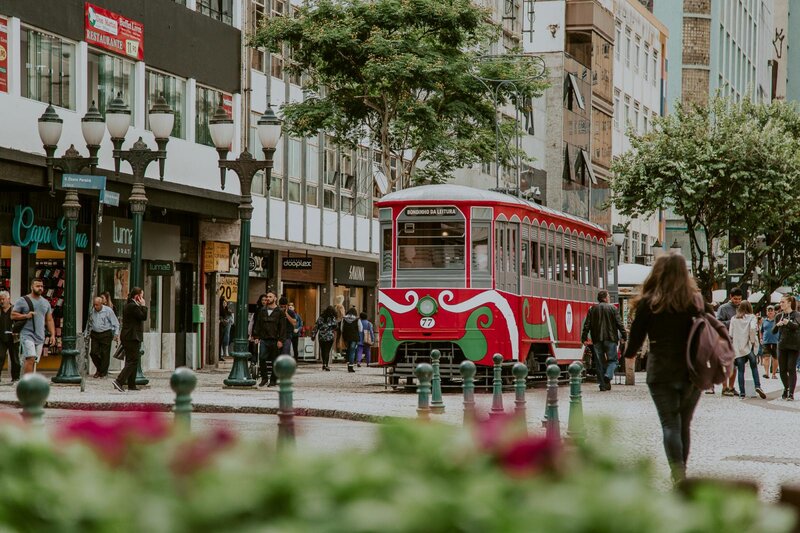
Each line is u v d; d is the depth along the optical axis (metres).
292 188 50.91
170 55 40.06
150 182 38.12
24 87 33.06
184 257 42.88
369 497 3.31
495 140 41.94
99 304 34.62
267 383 33.03
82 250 36.88
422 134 39.25
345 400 26.19
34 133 33.09
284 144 50.00
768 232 56.12
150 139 38.81
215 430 4.36
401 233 31.19
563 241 36.50
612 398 29.48
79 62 35.34
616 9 88.81
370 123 41.69
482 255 30.89
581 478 3.52
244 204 31.28
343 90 40.38
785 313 30.12
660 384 12.20
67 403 24.19
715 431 20.70
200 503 3.30
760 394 30.31
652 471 4.37
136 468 3.88
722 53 109.81
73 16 34.97
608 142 88.31
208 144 42.47
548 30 80.19
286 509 3.30
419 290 30.94
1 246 33.69
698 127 53.84
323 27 38.81
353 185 56.69
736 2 115.81
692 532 3.25
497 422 4.36
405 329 30.98
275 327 32.81
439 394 21.88
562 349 36.25
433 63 38.28
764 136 52.38
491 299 30.78
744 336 30.59
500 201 31.27
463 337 30.67
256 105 48.12
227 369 44.50
